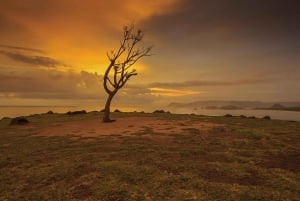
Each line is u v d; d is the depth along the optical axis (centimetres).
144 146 1803
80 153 1673
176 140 2038
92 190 1049
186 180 1118
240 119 3575
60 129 2902
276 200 935
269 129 2523
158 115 4306
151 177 1150
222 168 1275
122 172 1212
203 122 3175
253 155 1580
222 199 945
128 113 4844
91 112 5275
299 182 1111
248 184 1094
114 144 1917
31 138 2377
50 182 1191
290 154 1603
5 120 4425
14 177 1292
